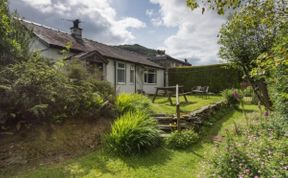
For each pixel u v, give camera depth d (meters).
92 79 7.51
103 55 12.99
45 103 5.23
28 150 4.66
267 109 7.27
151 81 20.42
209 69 20.08
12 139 4.72
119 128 5.43
